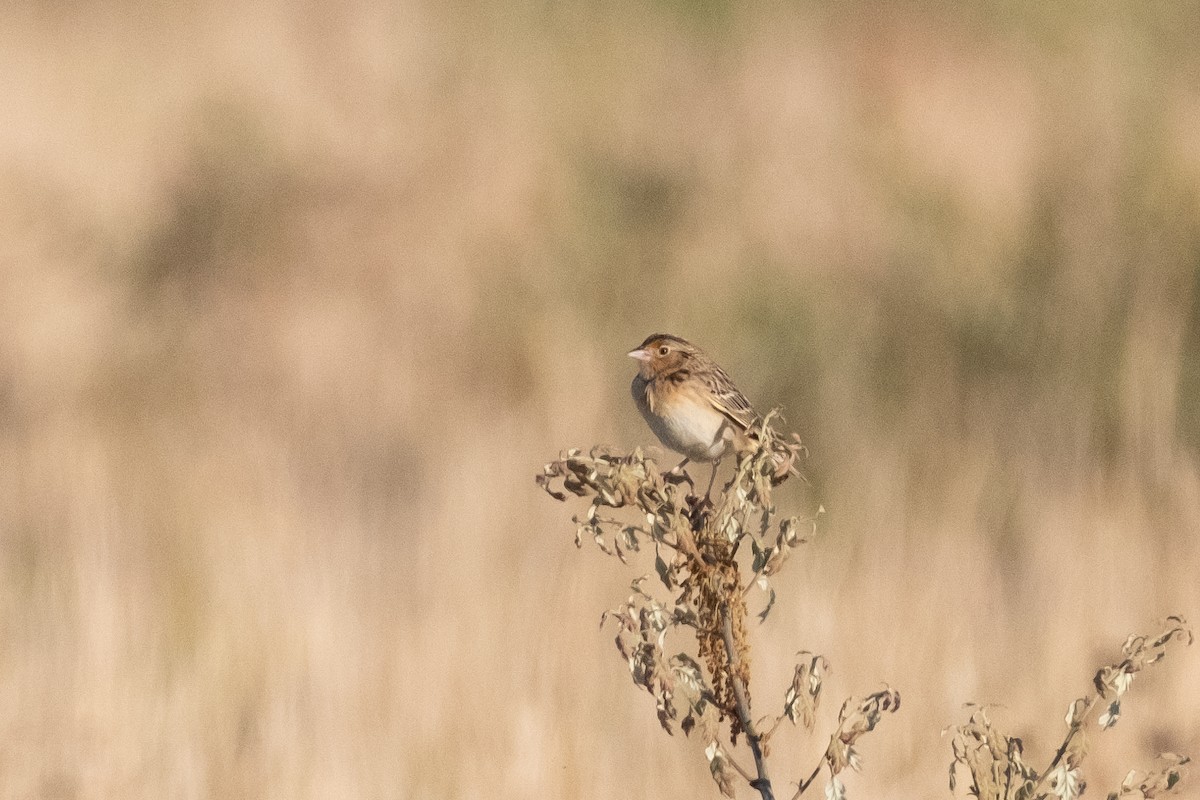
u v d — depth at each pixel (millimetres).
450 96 22828
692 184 20281
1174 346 14039
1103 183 18047
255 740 8977
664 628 5570
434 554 11336
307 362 17234
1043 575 10742
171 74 23922
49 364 17547
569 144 21609
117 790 8359
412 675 9336
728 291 18188
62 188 20734
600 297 18625
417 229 20109
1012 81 21750
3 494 13305
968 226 18703
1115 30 21547
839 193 19688
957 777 8203
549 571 10586
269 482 13289
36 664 9367
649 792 8492
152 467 14141
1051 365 14430
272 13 25422
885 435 13781
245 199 20406
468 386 16812
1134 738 8438
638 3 24531
